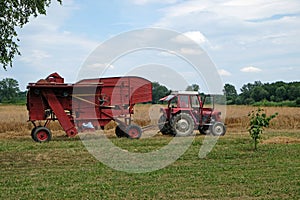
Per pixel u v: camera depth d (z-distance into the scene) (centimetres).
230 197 910
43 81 2061
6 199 905
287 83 5988
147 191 966
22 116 3109
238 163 1345
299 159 1416
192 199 898
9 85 6488
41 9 1330
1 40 1290
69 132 2084
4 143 1939
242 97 5484
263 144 1830
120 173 1193
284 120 2948
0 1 1260
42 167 1317
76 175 1173
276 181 1058
